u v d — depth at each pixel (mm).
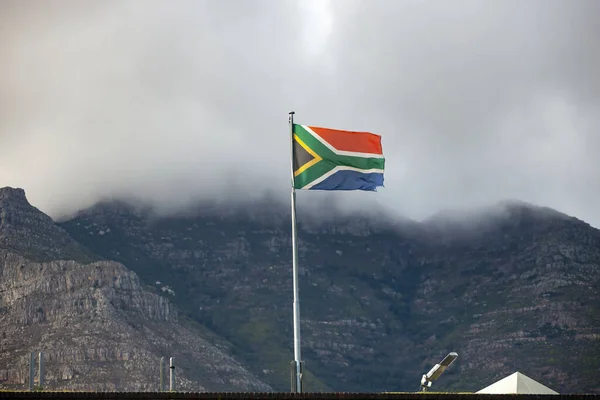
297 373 49312
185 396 38594
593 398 41312
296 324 50000
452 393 40594
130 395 38688
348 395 39125
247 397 38594
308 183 54250
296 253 51656
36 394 38750
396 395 39875
